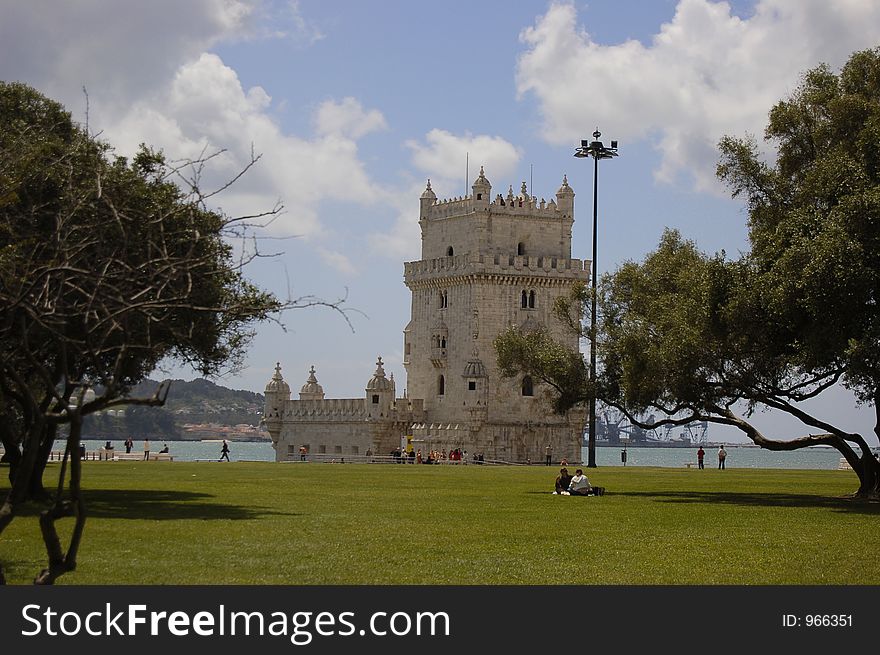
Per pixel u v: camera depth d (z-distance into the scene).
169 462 120.69
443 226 159.12
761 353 61.38
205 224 32.72
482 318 151.75
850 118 62.19
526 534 42.41
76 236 37.12
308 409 170.00
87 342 26.50
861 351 53.22
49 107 57.41
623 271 75.81
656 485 79.69
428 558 35.81
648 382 65.44
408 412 158.75
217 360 55.38
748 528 45.47
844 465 128.38
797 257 55.84
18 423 67.38
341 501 57.34
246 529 42.59
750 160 65.94
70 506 25.72
